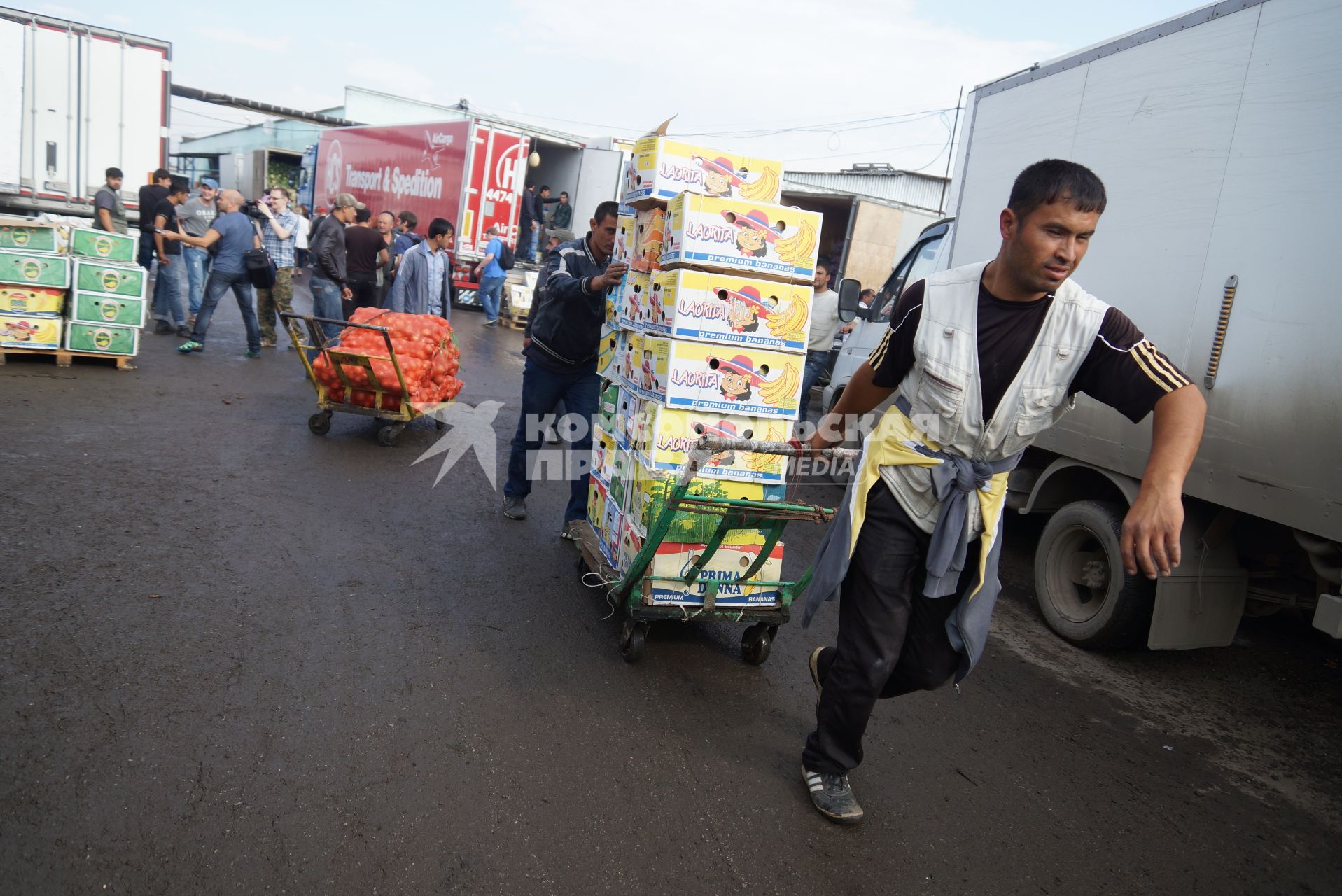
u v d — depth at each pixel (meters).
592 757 3.01
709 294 3.44
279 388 8.23
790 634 4.39
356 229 9.73
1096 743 3.68
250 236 9.26
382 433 6.69
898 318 2.60
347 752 2.83
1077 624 4.66
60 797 2.40
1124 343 2.25
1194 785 3.43
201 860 2.27
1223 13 3.95
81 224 10.60
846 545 2.66
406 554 4.62
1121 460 4.40
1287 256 3.62
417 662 3.49
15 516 4.26
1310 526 3.47
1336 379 3.39
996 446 2.51
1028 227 2.19
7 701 2.79
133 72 12.55
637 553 3.69
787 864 2.62
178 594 3.73
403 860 2.38
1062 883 2.73
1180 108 4.16
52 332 7.71
